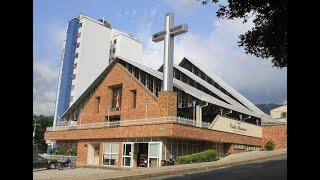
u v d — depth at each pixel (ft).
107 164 118.52
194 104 114.52
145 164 104.78
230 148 126.93
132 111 120.88
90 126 130.93
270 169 55.93
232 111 135.85
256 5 27.32
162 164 97.60
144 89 119.03
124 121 116.16
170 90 110.32
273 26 27.48
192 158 93.97
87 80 294.46
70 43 298.15
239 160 81.87
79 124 142.10
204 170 66.18
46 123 268.21
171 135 97.66
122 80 128.36
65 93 289.12
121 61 132.87
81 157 130.82
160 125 101.04
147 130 104.42
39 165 91.71
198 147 114.62
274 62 32.78
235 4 28.35
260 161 80.43
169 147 103.45
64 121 155.22
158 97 110.73
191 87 135.44
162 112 108.27
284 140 146.82
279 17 25.93
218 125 121.49
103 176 53.93
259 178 45.70
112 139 118.83
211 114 130.52
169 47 111.96
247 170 57.93
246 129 139.74
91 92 143.02
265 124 153.48
